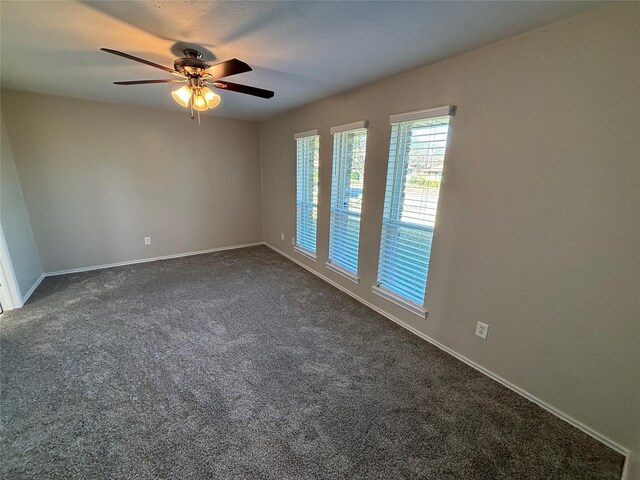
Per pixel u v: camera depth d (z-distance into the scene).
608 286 1.43
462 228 2.04
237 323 2.62
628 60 1.26
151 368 2.00
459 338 2.16
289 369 2.03
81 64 2.21
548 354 1.69
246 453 1.42
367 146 2.69
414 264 2.46
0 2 1.34
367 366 2.08
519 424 1.62
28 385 1.82
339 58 1.98
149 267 3.99
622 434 1.46
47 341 2.28
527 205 1.68
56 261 3.62
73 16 1.47
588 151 1.42
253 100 3.26
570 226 1.52
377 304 2.88
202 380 1.90
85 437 1.48
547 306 1.66
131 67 2.28
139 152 3.90
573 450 1.48
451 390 1.86
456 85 1.93
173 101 3.46
